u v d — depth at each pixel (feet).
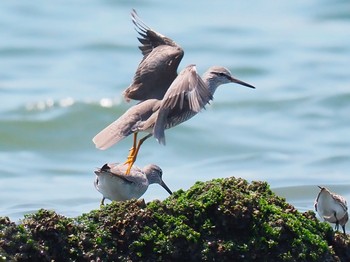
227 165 67.67
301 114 77.92
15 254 34.81
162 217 36.99
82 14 100.07
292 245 37.19
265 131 74.69
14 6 101.04
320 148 70.85
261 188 40.14
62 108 78.28
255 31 94.84
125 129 38.14
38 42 92.58
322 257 37.47
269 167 66.54
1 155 70.79
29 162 69.36
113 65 87.81
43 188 61.16
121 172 45.11
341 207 42.93
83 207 55.06
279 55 88.89
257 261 36.86
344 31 94.68
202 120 76.74
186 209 37.29
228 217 37.06
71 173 66.64
